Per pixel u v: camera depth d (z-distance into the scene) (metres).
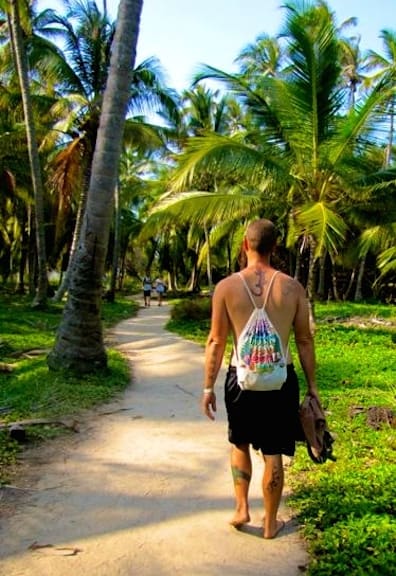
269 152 12.76
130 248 43.84
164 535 3.34
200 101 26.36
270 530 3.30
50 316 16.52
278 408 3.07
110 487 4.07
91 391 6.89
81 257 7.68
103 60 18.55
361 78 28.66
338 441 5.15
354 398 6.91
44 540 3.27
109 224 7.76
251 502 3.80
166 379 8.30
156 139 19.92
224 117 26.94
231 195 13.23
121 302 27.84
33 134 17.41
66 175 18.17
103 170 7.55
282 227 22.84
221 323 3.15
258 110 12.38
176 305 18.09
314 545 3.17
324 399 6.84
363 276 31.52
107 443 5.12
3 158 22.48
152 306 27.30
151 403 6.72
